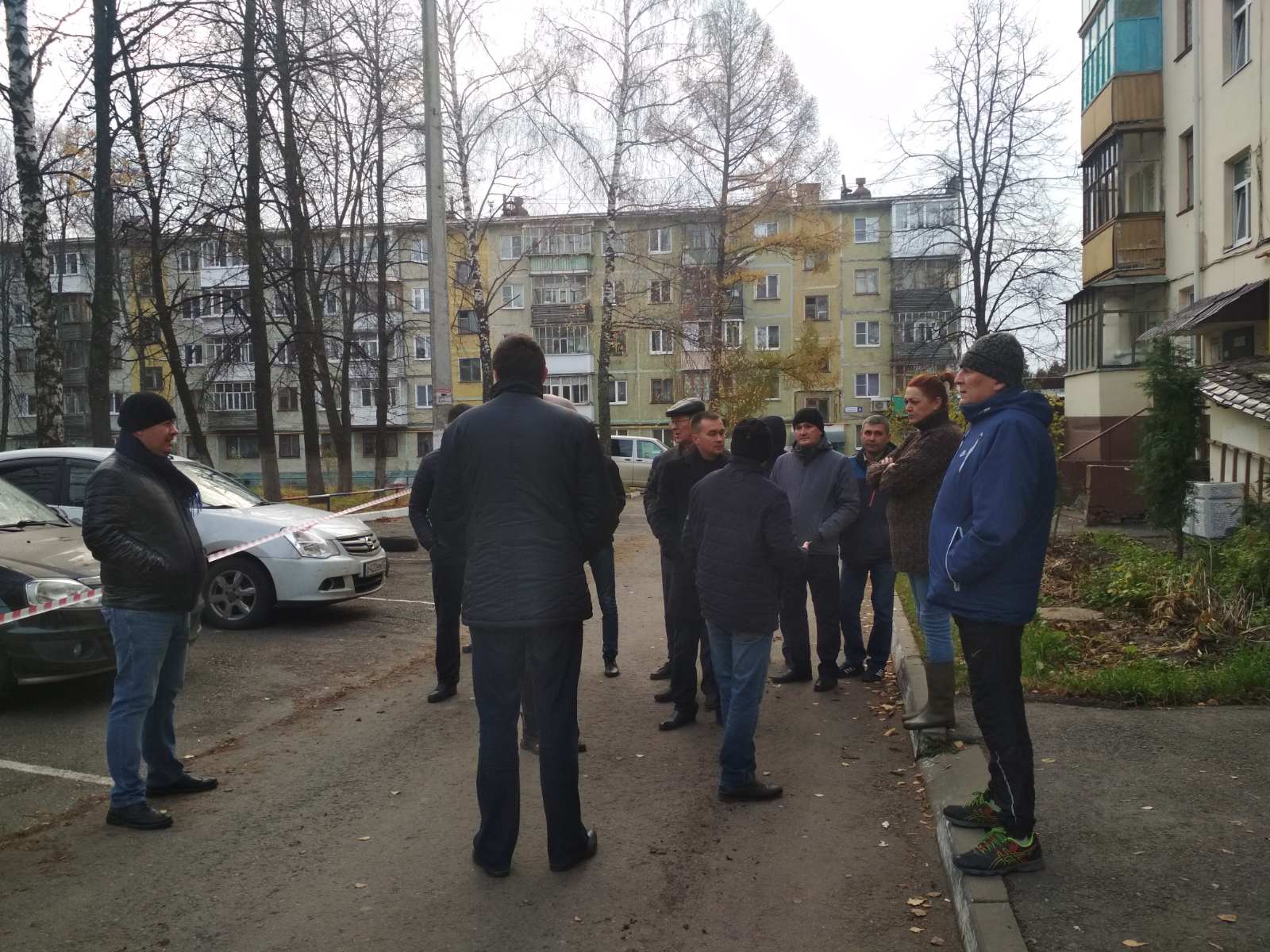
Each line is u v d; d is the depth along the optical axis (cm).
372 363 2603
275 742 586
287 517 939
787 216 3231
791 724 604
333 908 372
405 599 1084
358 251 2817
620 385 5234
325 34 1574
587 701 672
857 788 496
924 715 537
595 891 386
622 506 499
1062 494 1488
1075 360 2241
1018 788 357
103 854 424
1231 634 720
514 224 4803
